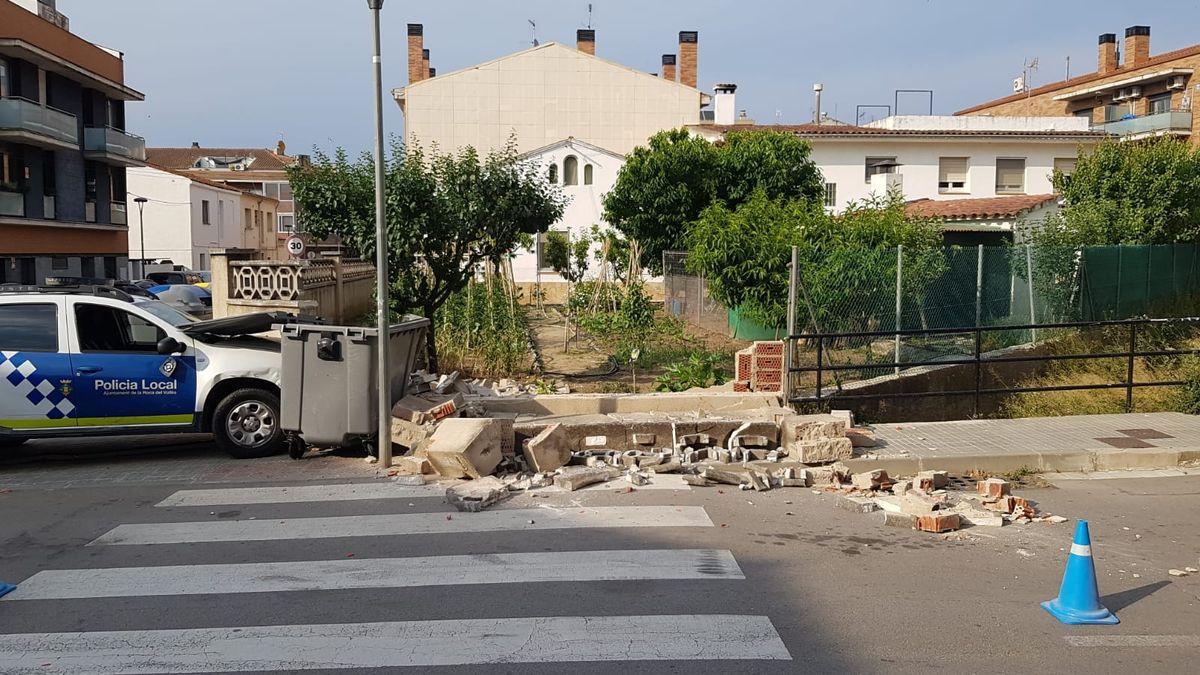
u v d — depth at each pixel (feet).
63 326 29.89
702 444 30.58
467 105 137.39
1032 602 17.33
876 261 38.93
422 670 14.33
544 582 18.34
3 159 104.06
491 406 34.68
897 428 33.42
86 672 14.34
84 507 24.49
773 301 42.57
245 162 244.42
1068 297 46.98
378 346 28.94
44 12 116.78
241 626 16.16
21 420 29.17
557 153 115.55
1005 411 39.24
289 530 22.13
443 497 25.20
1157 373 43.88
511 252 48.24
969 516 23.24
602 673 14.17
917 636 15.61
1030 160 102.63
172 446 33.27
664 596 17.52
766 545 20.93
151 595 17.74
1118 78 121.08
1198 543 21.43
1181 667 14.44
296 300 48.42
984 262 42.91
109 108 132.26
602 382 44.98
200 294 92.89
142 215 156.25
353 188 41.47
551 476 27.07
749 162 84.48
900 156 100.99
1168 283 51.08
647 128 139.85
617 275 82.89
